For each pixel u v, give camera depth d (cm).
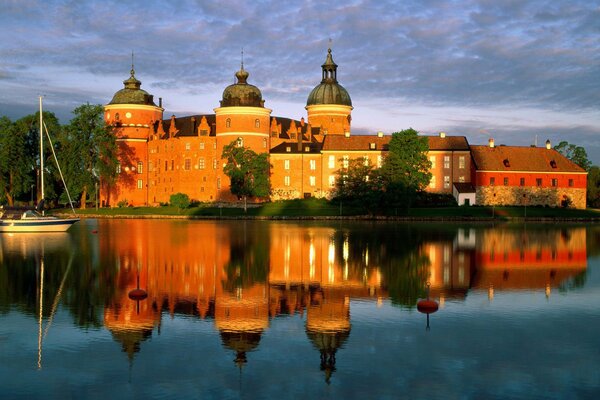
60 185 15100
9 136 12925
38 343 2989
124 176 15500
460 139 14050
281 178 14438
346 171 12306
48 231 8788
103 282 4547
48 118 13675
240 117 13912
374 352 2861
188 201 13138
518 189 13950
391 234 8556
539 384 2494
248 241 7456
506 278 4853
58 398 2358
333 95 16400
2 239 7681
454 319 3453
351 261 5703
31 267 5253
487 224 10825
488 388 2453
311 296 4097
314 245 7012
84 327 3269
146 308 3703
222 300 3950
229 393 2394
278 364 2698
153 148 15525
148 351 2872
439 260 5819
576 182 14188
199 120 15000
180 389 2434
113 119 15625
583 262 5794
